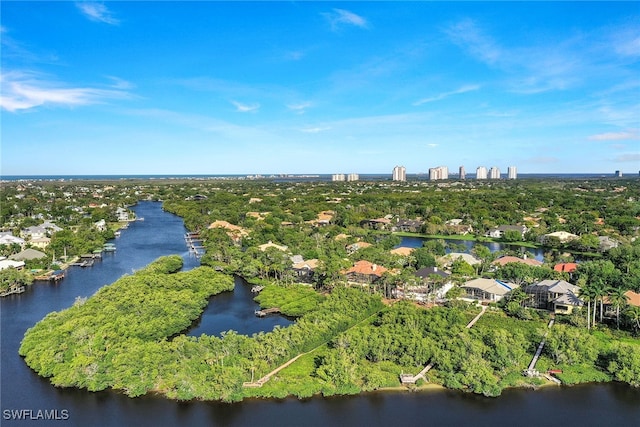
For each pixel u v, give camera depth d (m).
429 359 76.75
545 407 66.06
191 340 79.38
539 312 100.81
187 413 64.69
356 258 142.25
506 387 70.62
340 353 73.56
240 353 75.69
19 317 103.00
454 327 83.06
